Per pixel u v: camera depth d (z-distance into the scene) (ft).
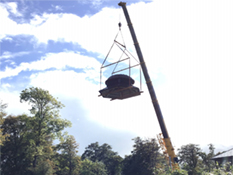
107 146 516.32
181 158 238.68
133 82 103.04
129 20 179.83
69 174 289.12
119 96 107.65
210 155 233.14
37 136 198.59
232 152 174.40
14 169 203.41
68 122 200.75
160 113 159.84
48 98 199.41
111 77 98.94
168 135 156.76
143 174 275.80
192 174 146.30
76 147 297.12
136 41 174.60
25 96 195.93
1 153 201.87
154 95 163.12
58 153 292.40
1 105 169.48
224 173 94.17
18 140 208.44
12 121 212.43
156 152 288.30
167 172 118.21
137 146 303.89
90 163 371.15
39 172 195.52
